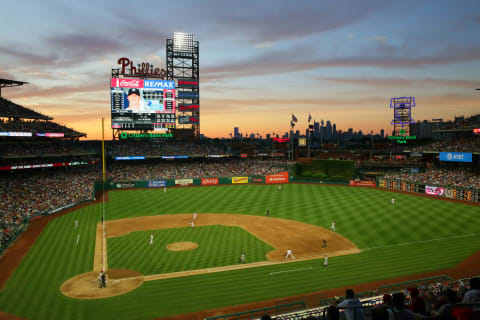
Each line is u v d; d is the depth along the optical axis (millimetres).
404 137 105438
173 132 98375
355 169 94188
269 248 38594
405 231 43906
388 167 93625
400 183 72438
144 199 69562
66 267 32375
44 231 44938
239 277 30188
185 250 37656
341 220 50938
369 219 50500
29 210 52625
